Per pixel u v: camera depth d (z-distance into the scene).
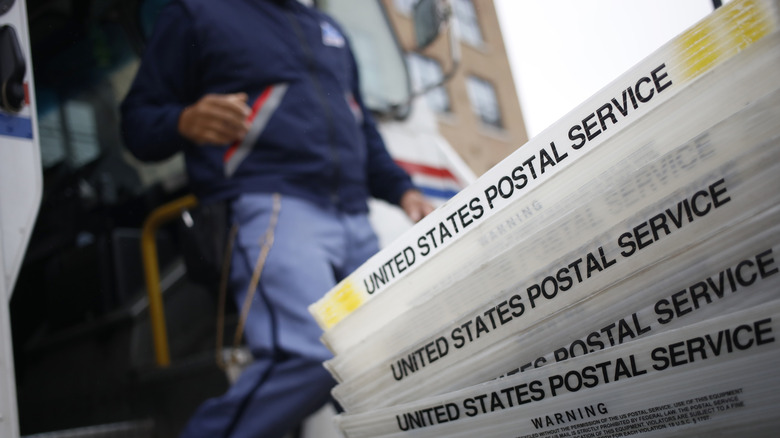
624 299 0.59
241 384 1.66
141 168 3.56
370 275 0.75
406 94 3.00
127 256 3.43
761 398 0.53
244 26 2.00
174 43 2.02
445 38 3.18
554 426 0.64
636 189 0.57
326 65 2.13
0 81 1.16
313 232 1.87
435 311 0.69
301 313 1.73
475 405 0.68
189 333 3.09
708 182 0.53
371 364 0.76
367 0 3.00
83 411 2.96
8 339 1.03
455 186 3.02
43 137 3.26
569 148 0.60
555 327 0.62
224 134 1.90
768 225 0.51
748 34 0.51
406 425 0.73
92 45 3.06
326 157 1.99
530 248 0.63
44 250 3.53
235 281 1.84
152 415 2.44
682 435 0.58
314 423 1.99
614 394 0.59
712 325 0.53
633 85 0.57
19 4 1.23
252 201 1.87
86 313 3.43
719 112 0.53
